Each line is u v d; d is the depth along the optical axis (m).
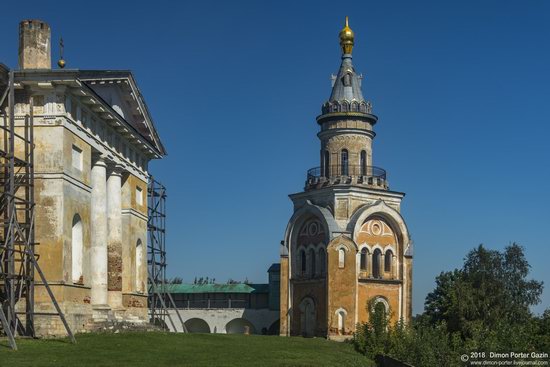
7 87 38.12
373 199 75.31
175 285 90.38
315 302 74.44
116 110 48.62
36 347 33.56
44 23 43.22
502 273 78.75
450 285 77.06
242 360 35.16
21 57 42.91
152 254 59.06
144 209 54.41
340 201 74.25
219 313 87.00
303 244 77.31
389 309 70.69
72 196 40.41
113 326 42.97
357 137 76.50
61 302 38.53
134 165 52.25
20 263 38.56
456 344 48.66
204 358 34.75
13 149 36.88
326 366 37.22
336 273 72.06
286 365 34.91
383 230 75.31
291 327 76.81
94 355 32.75
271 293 86.06
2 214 38.75
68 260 39.56
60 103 39.47
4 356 30.61
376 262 74.56
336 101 77.00
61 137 39.25
